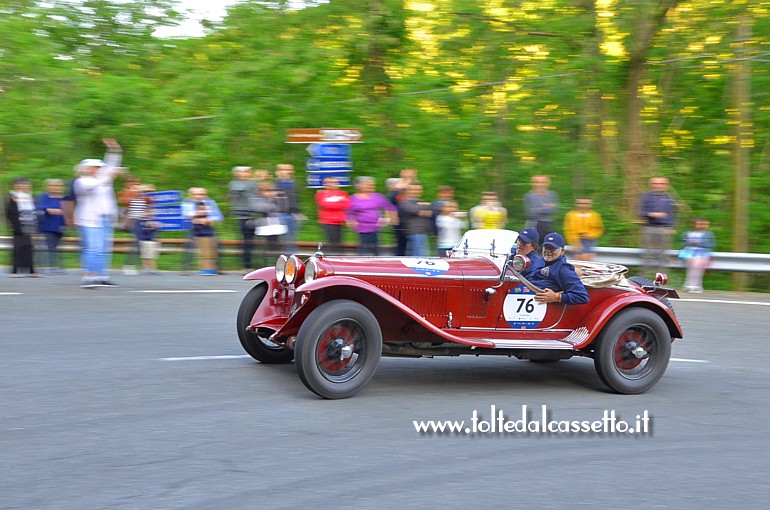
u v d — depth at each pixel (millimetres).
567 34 18016
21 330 8742
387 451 5355
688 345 9109
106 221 11898
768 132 18406
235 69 19641
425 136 19438
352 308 6355
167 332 8828
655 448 5625
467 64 19281
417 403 6477
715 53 18312
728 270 14031
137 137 20719
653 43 18484
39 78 20453
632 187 17969
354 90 20125
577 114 19078
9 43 20391
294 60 19344
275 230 13945
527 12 18234
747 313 11305
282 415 6004
